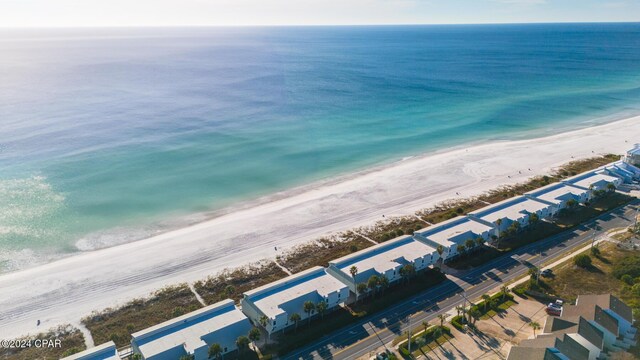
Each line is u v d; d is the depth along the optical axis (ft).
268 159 582.35
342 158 590.14
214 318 255.70
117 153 593.42
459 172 537.65
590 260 325.62
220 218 426.51
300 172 541.34
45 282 321.73
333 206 448.65
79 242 381.40
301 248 367.86
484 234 355.56
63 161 558.56
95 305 295.48
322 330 262.47
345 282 299.38
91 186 489.26
